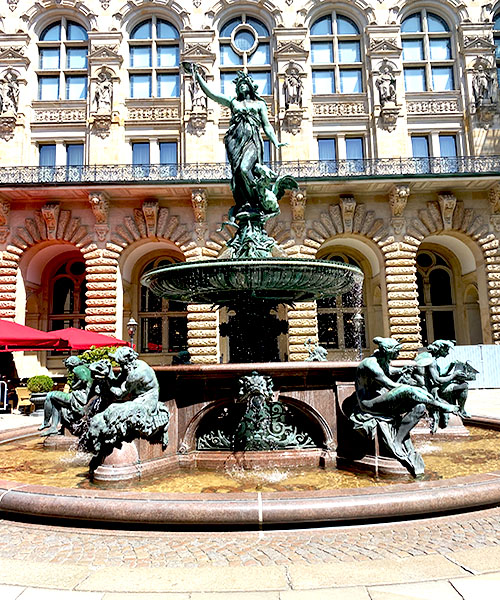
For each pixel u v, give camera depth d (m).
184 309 32.56
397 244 27.53
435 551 4.05
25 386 21.69
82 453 8.20
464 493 4.84
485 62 30.39
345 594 3.33
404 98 30.20
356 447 6.65
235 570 3.73
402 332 26.88
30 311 30.84
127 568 3.82
